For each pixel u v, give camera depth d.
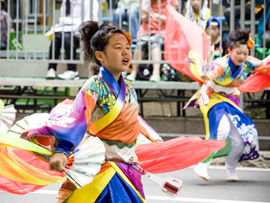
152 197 6.38
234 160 7.40
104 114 3.60
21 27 12.70
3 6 11.70
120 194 3.58
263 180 7.55
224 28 11.29
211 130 7.32
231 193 6.63
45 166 4.23
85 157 3.29
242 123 7.32
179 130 10.38
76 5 10.80
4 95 11.41
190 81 10.39
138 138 4.56
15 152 4.15
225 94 7.52
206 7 9.99
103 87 3.58
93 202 3.53
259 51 10.75
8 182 4.13
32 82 10.50
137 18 11.16
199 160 4.68
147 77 10.69
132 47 11.23
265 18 10.73
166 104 14.53
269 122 10.06
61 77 10.84
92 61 3.85
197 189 6.87
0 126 4.24
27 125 3.93
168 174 8.03
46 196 6.40
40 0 13.18
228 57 7.25
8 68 11.84
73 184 3.55
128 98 3.67
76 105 3.46
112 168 3.62
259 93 13.99
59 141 3.24
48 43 12.24
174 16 8.30
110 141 3.64
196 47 7.81
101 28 3.73
